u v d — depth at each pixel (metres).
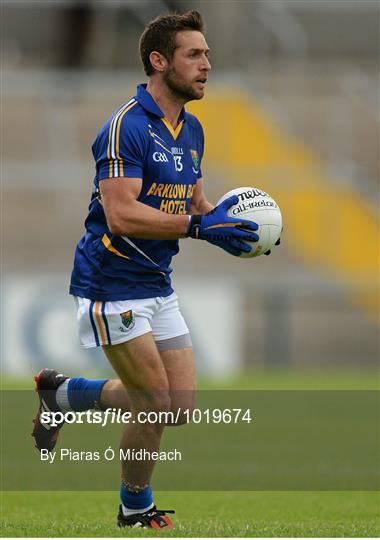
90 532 20.02
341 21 122.69
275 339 78.69
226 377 67.69
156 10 116.06
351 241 87.50
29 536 19.42
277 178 91.44
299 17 122.56
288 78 109.75
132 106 21.11
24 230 88.62
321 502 26.45
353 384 62.44
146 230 20.59
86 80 106.25
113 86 104.88
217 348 72.62
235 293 73.44
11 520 22.34
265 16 117.19
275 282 79.00
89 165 92.81
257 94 101.81
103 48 118.81
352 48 121.94
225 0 113.56
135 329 21.14
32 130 99.12
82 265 21.61
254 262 84.31
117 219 20.52
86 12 118.38
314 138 99.88
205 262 83.50
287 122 100.62
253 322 80.12
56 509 24.97
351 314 82.56
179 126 21.73
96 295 21.27
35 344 70.00
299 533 20.02
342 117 103.44
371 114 104.56
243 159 94.31
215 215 21.27
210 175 91.19
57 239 88.12
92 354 70.06
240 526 21.17
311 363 82.19
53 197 91.00
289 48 115.81
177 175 21.53
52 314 70.19
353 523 22.05
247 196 21.89
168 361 21.94
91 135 99.25
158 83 21.45
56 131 99.31
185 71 21.19
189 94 21.34
